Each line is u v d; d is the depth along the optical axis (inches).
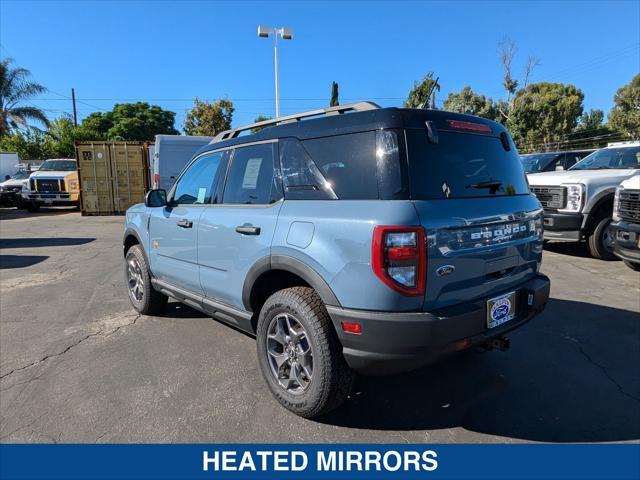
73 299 229.8
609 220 297.6
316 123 118.9
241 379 142.5
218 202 148.2
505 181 126.2
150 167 687.1
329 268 105.7
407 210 98.3
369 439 112.9
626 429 115.0
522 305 123.4
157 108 1792.6
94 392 134.6
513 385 137.2
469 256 107.1
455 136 115.4
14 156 1071.0
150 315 203.3
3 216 690.2
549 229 310.8
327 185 112.4
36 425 118.4
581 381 139.2
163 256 177.2
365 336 101.0
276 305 120.0
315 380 112.0
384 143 104.0
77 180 711.7
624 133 1701.5
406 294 97.7
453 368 148.3
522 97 1669.5
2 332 183.0
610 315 194.4
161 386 138.1
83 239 438.0
